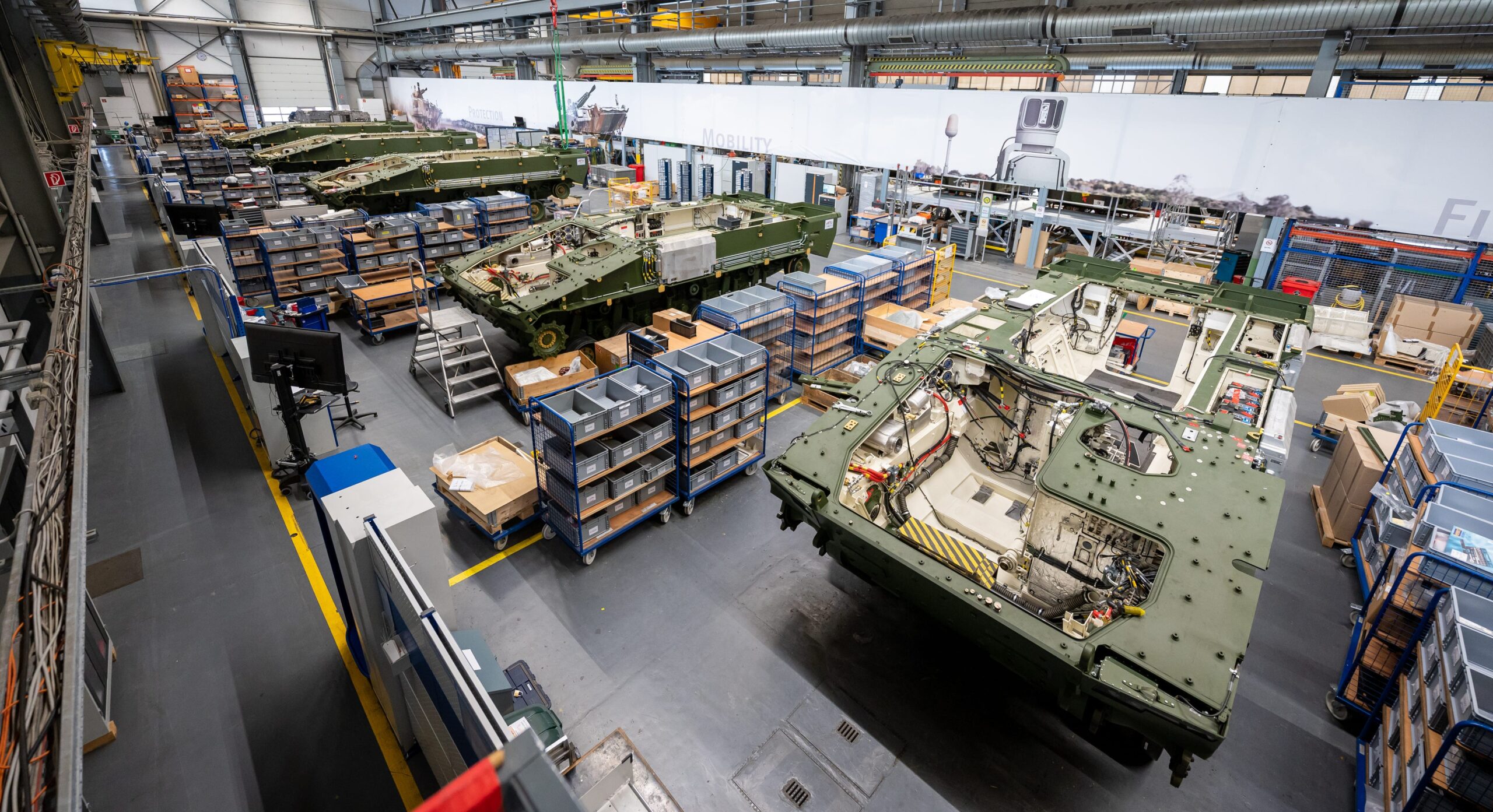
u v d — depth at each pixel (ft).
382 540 11.02
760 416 23.53
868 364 29.04
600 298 30.32
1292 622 18.11
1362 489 19.84
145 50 90.68
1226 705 10.47
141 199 66.64
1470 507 14.70
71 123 62.90
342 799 13.39
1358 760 14.14
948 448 20.83
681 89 64.34
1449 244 34.99
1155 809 13.48
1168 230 43.06
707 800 13.43
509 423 27.09
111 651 15.75
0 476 12.72
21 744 5.26
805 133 56.03
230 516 21.38
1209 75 50.14
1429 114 31.76
